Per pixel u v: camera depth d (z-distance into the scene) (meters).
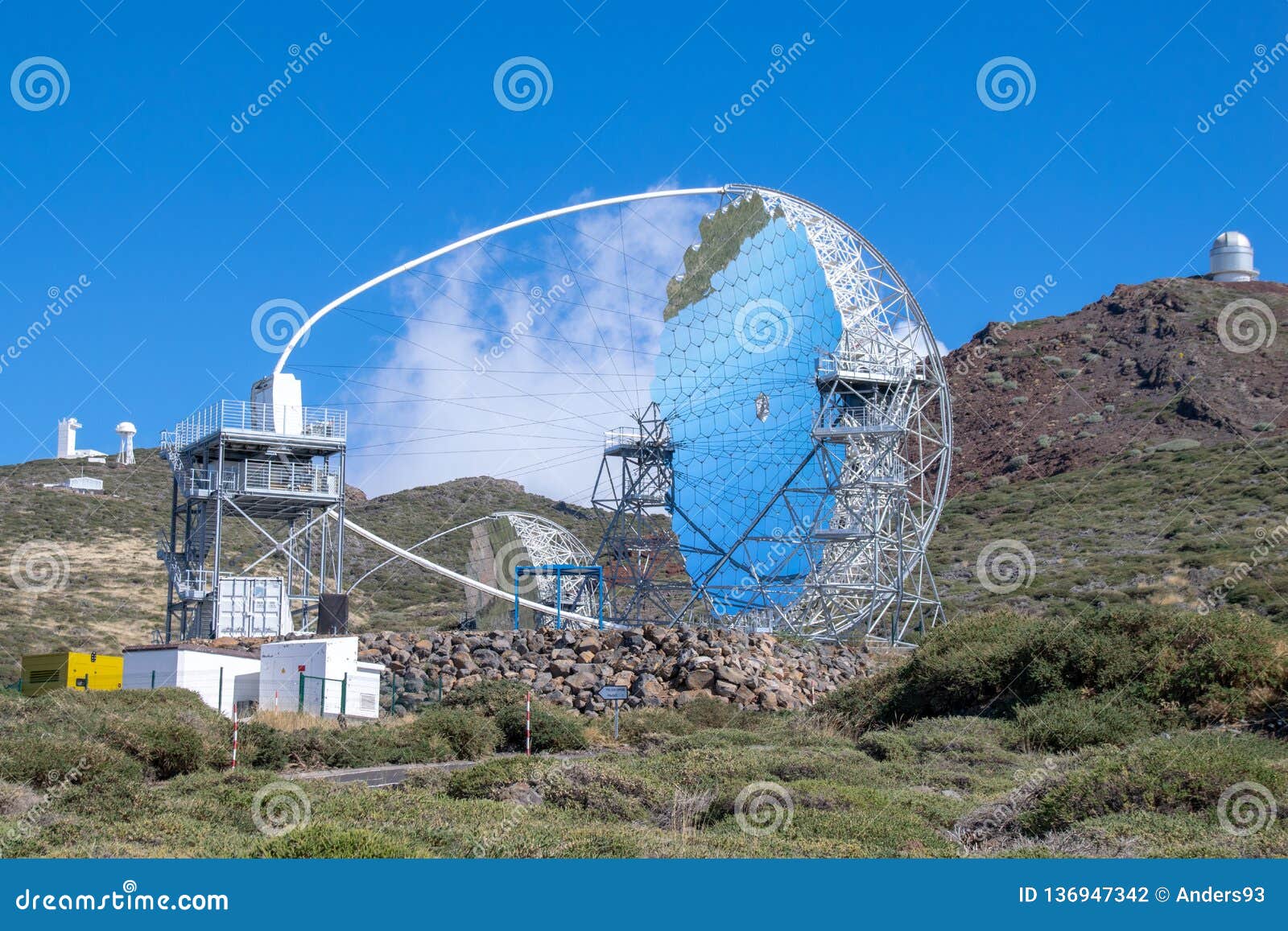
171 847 19.14
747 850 18.56
